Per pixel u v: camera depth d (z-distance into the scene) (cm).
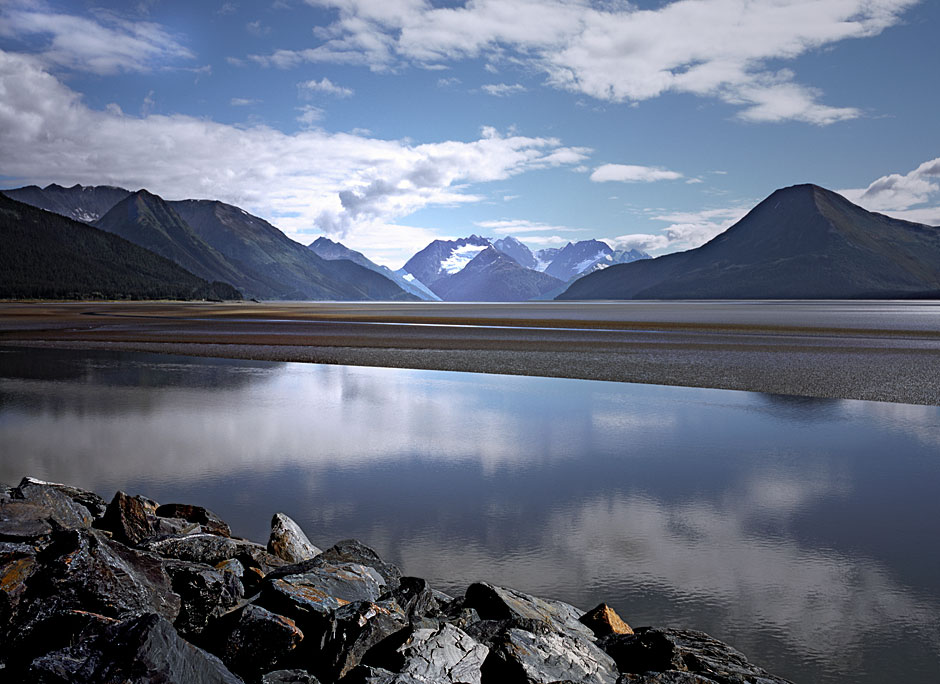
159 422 2062
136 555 670
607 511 1216
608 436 1897
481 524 1136
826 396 2638
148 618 480
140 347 4744
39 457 1599
